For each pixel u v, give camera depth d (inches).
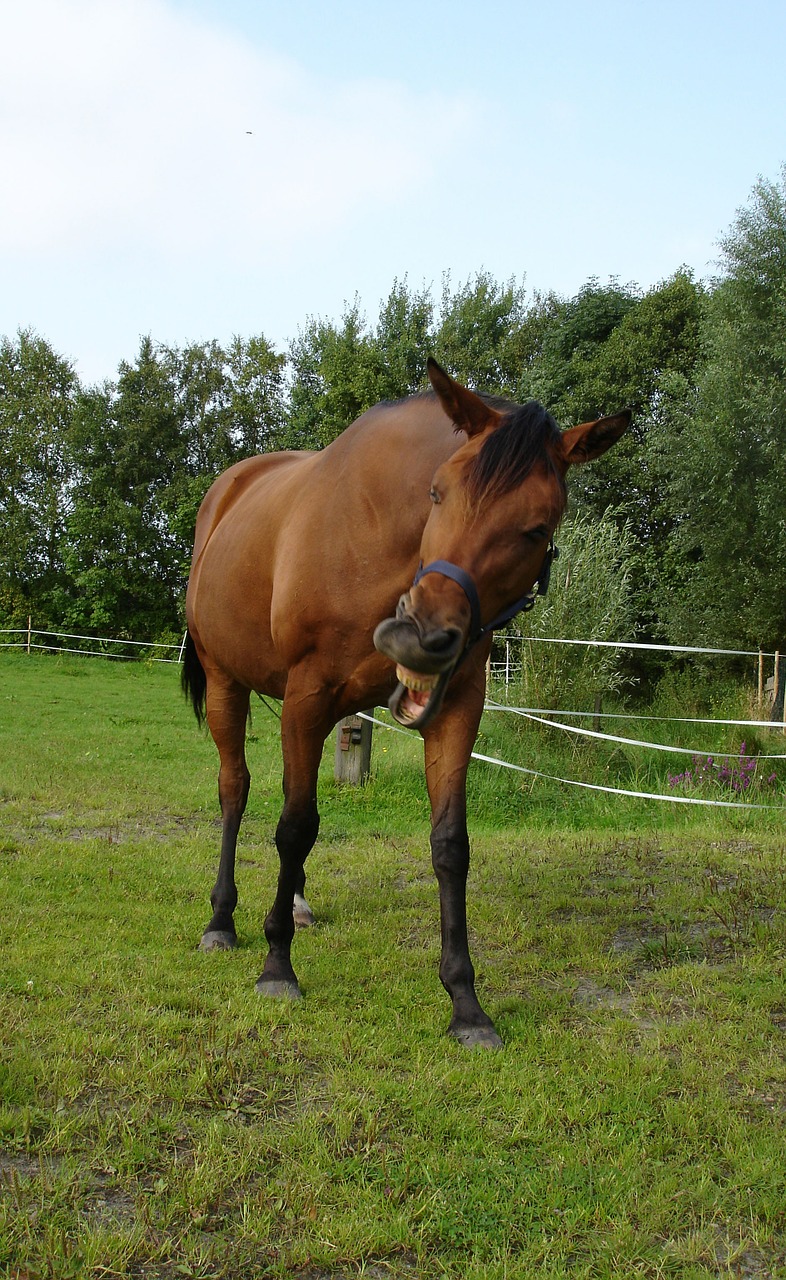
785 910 166.7
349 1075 102.6
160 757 394.9
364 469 118.4
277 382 1195.3
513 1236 78.0
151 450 1105.4
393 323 930.7
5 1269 70.3
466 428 103.6
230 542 156.8
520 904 173.6
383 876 195.9
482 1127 93.7
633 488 694.5
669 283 746.8
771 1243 78.5
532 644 386.0
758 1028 118.3
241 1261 73.4
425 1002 126.2
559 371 765.3
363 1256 74.9
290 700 126.0
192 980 130.3
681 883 184.5
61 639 1007.0
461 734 117.0
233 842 162.2
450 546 93.5
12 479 1120.2
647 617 666.8
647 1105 99.2
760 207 509.0
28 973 129.2
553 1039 114.0
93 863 196.9
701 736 398.3
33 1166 84.3
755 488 502.6
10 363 1203.2
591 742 356.5
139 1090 97.7
